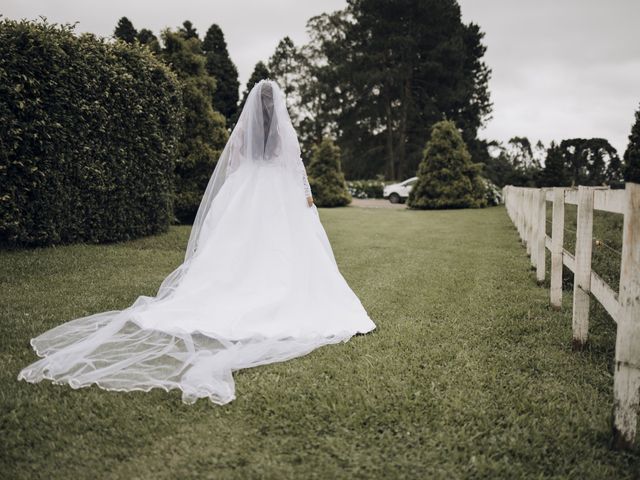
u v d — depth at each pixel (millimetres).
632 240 2066
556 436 2266
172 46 11156
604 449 2174
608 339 3678
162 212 8734
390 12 35750
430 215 16984
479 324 4055
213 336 3311
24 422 2303
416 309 4492
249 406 2502
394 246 9031
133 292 4852
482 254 8109
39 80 6426
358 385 2758
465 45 37281
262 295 3697
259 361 3098
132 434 2229
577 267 3475
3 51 6102
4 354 3125
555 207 4531
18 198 6340
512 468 2010
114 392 2627
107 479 1921
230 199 4090
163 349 3125
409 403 2535
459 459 2092
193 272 3760
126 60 7773
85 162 7086
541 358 3279
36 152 6523
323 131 44312
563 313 4465
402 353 3293
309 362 3111
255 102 4168
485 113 40125
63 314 4027
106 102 7332
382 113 38812
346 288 4109
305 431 2277
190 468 1990
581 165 28031
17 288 4805
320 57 43906
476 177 21453
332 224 13180
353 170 40688
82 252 6680
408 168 37656
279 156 4188
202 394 2590
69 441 2178
